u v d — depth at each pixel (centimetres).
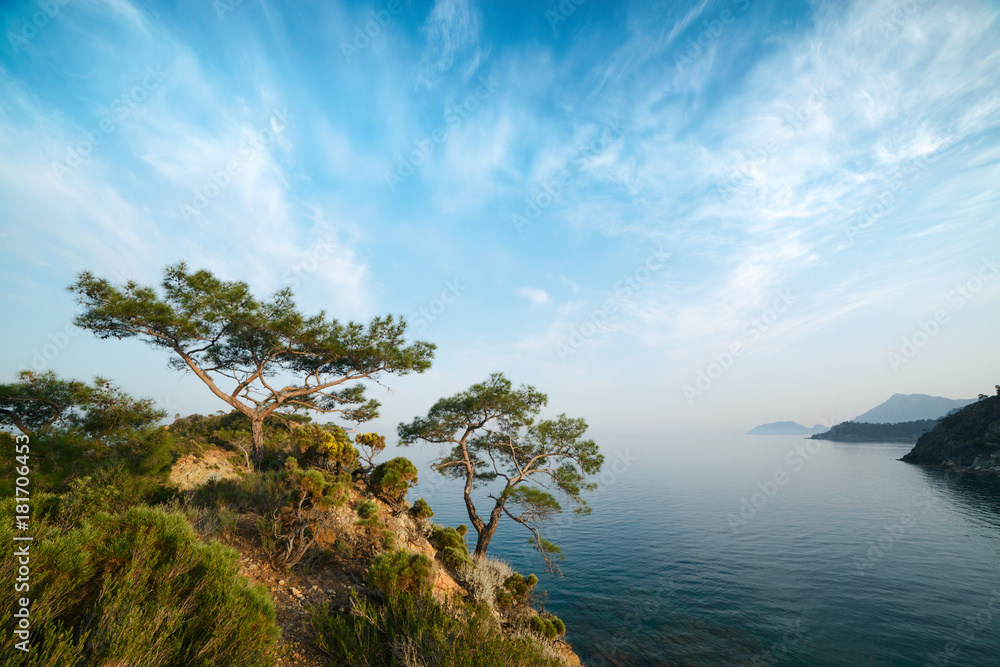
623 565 3847
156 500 1095
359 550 1107
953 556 4516
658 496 8694
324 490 1070
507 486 1966
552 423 2075
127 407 1529
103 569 514
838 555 4447
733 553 4403
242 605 544
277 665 573
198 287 1667
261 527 1038
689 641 2341
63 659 361
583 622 2536
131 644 393
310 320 1920
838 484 10631
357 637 674
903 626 2711
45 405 1439
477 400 1980
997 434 11475
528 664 716
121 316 1526
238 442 2048
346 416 2388
